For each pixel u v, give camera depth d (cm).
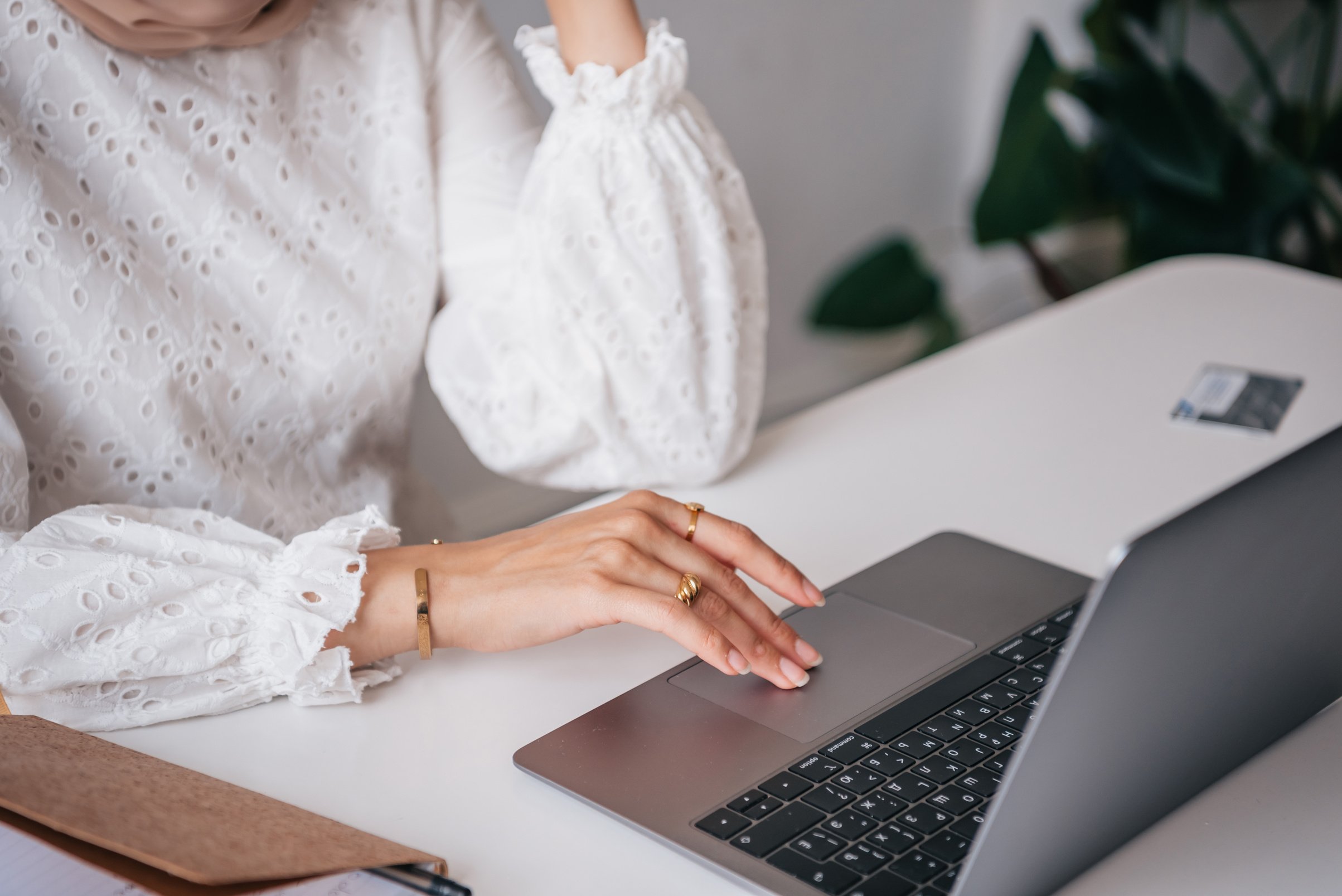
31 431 84
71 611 62
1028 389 103
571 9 91
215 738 62
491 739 61
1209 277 127
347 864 45
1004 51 279
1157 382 103
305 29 98
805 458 94
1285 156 246
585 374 89
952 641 66
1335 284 124
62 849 45
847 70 252
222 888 43
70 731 56
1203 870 49
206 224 91
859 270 263
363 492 108
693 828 52
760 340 96
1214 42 283
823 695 61
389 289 102
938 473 90
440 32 107
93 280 84
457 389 95
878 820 51
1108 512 83
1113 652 40
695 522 71
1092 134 262
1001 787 41
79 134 86
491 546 72
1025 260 294
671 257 87
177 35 87
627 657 68
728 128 234
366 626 67
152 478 89
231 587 66
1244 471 88
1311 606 50
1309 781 54
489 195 105
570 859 52
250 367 94
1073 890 48
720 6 223
